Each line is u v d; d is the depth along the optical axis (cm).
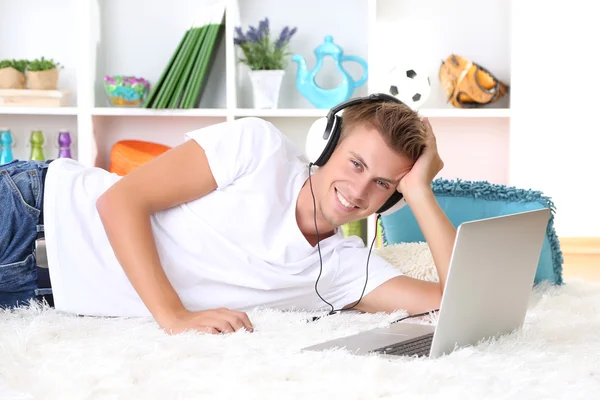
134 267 167
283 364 128
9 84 366
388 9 385
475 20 383
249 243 181
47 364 129
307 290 187
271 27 384
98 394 116
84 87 365
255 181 179
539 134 420
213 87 385
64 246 185
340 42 383
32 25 388
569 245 418
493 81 370
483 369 127
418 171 173
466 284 136
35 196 192
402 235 251
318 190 177
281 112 362
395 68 365
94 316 185
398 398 113
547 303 200
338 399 112
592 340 153
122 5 386
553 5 413
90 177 194
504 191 236
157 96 359
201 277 181
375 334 154
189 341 144
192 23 366
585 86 416
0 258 189
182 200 179
